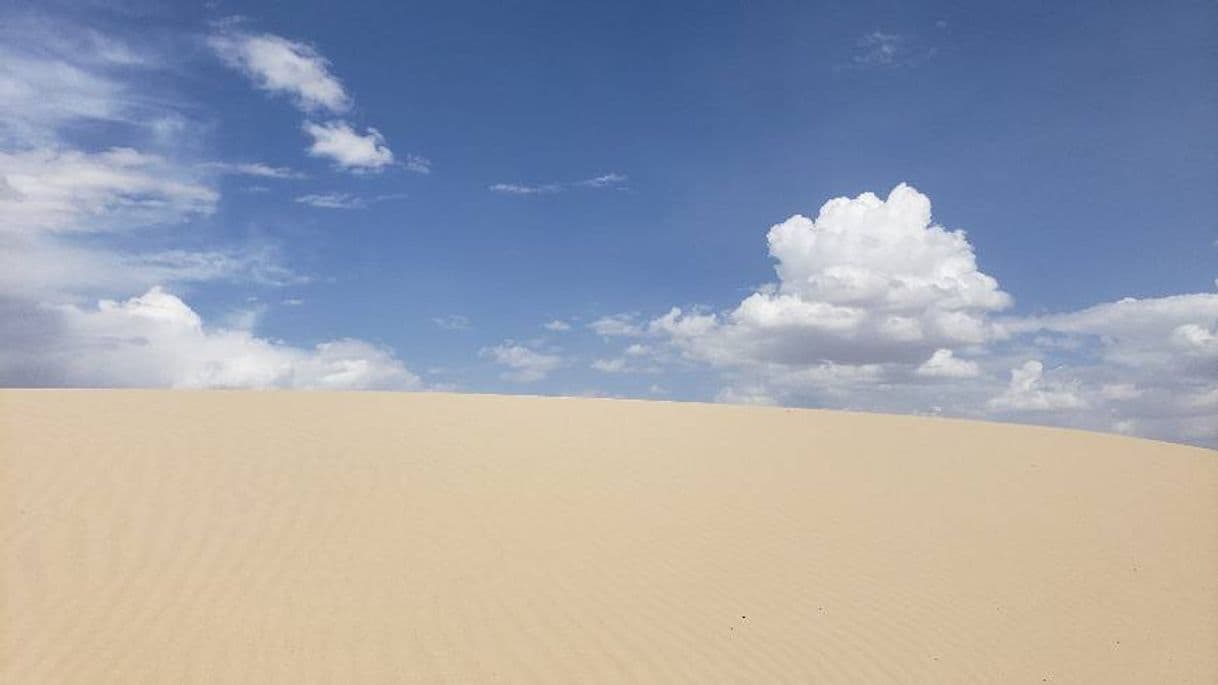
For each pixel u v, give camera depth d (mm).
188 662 11102
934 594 16188
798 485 21656
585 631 13094
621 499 19062
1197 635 15820
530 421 25047
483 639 12484
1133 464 26500
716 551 16875
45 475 15930
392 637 12227
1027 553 18859
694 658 12719
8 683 10328
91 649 11172
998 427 30281
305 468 18000
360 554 14594
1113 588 17547
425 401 26234
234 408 22203
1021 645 14641
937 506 21266
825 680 12633
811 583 15969
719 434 26125
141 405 21328
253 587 13133
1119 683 13750
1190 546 20188
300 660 11406
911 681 12977
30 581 12602
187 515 15148
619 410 28141
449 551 15156
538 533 16500
